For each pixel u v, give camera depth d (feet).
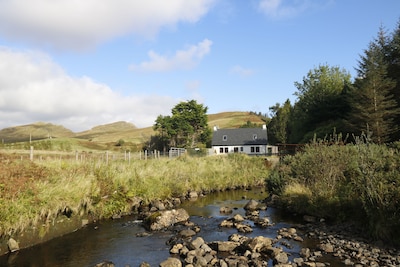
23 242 38.24
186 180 83.41
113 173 64.03
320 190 52.39
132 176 68.44
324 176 54.03
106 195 56.90
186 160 112.37
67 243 40.40
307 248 35.50
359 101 136.46
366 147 45.55
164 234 44.70
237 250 37.14
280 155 135.03
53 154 108.68
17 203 38.65
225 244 37.37
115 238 42.75
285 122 226.58
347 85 166.71
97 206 53.31
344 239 38.86
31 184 42.68
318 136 148.66
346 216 45.80
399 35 136.98
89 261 34.24
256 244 35.81
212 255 35.19
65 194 46.09
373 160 43.86
